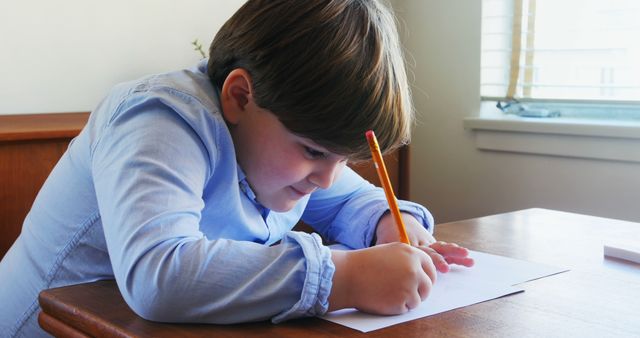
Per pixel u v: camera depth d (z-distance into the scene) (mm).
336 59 754
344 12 795
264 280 667
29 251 946
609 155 1975
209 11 2164
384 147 836
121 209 705
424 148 2514
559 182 2123
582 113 2141
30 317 932
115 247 701
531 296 749
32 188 1396
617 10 2006
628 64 2002
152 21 2037
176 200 713
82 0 1899
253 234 968
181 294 648
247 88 818
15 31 1796
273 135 820
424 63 2473
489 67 2322
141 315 666
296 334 627
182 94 814
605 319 677
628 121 2014
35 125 1483
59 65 1874
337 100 752
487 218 1182
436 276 783
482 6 2293
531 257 918
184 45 2113
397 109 811
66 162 918
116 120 794
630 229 1094
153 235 679
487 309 703
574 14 2100
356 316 679
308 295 661
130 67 2006
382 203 1044
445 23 2396
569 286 787
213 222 901
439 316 681
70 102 1903
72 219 895
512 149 2221
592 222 1148
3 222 1365
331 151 796
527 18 2201
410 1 2484
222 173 845
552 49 2160
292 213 1069
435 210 2502
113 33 1964
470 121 2318
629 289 777
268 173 856
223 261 670
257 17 810
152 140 747
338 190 1107
